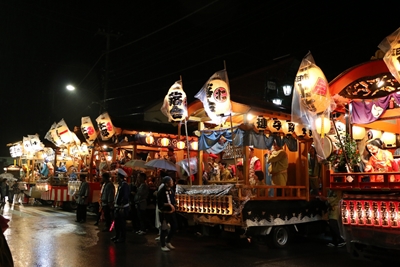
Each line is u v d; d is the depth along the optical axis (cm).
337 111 975
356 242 743
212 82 970
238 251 927
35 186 2269
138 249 933
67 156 2364
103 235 1141
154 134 1669
